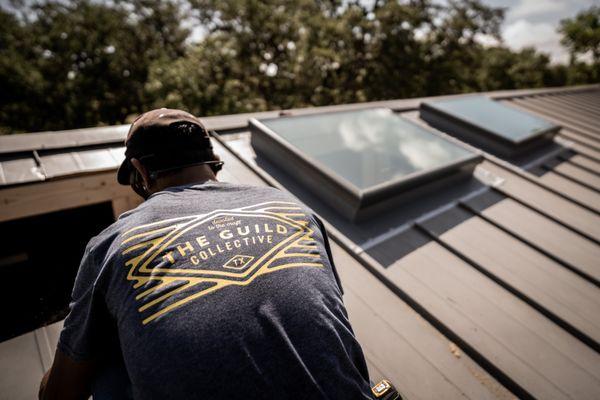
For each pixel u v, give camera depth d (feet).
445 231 9.48
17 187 7.88
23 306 8.38
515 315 7.26
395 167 10.30
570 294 8.04
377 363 5.84
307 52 77.56
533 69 138.00
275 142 10.54
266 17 77.71
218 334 2.77
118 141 10.02
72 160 9.00
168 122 3.82
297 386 2.78
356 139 11.60
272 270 3.19
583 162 16.15
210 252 3.16
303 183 10.16
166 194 3.67
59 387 3.59
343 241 8.45
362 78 90.38
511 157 14.83
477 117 16.99
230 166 10.71
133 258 3.05
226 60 73.05
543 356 6.43
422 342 6.37
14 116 72.54
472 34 102.06
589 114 27.76
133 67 85.71
